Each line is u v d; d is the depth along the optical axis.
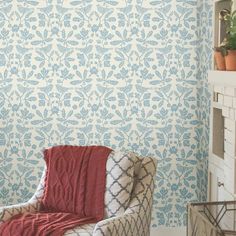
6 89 4.06
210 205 3.03
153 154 4.16
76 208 3.19
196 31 4.11
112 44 4.08
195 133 4.16
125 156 3.20
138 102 4.12
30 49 4.05
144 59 4.10
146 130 4.14
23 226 2.90
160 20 4.08
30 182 4.11
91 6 4.05
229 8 3.55
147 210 3.16
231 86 2.99
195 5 4.09
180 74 4.12
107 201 3.14
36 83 4.07
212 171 3.68
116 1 4.05
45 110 4.09
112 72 4.10
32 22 4.03
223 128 3.67
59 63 4.07
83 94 4.10
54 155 3.34
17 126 4.09
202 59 4.08
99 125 4.12
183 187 4.18
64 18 4.04
